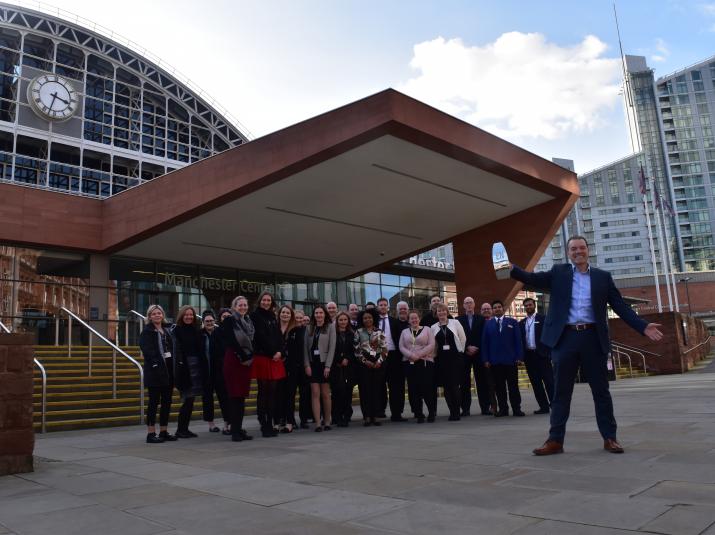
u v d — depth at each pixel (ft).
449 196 70.13
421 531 9.75
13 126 118.52
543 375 31.14
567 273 17.11
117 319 71.20
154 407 25.58
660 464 14.12
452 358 29.91
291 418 28.53
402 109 52.49
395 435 23.86
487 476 13.96
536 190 71.56
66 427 32.65
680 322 93.25
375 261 91.45
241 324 24.91
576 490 11.91
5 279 62.59
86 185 133.59
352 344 29.48
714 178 389.60
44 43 128.06
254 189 58.18
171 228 64.54
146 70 142.10
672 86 408.05
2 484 15.65
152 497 13.39
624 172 390.01
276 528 10.34
